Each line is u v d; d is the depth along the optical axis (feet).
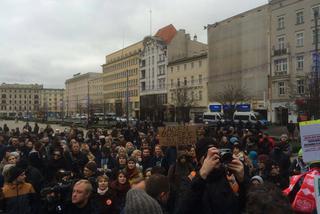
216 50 232.53
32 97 649.20
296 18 186.80
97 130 72.74
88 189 18.48
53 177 30.07
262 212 7.52
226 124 112.88
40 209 21.12
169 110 261.65
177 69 272.72
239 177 11.59
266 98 198.39
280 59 192.34
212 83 234.58
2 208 21.61
